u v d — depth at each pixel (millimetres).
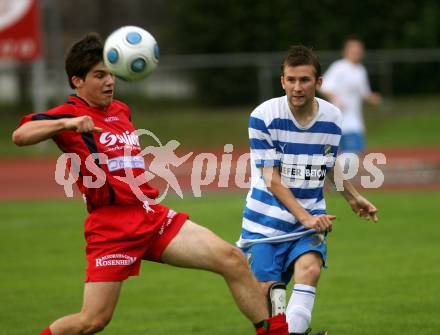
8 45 60500
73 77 15859
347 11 85125
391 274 25062
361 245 29453
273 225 17016
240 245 17578
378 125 67688
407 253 27922
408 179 45750
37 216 36844
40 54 61000
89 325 15219
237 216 35062
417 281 24109
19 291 24109
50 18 85438
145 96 72375
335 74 41969
